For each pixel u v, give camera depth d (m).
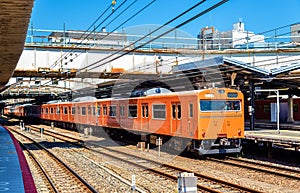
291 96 23.08
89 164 14.16
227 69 15.72
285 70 15.59
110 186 10.25
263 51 25.84
